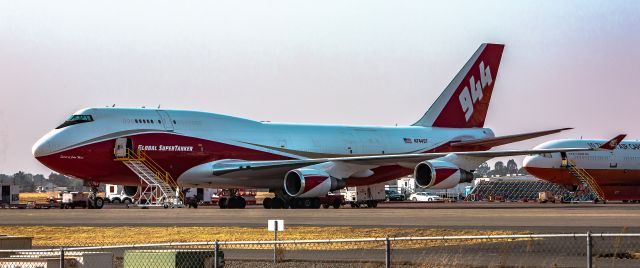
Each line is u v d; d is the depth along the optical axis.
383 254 31.28
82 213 58.12
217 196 109.56
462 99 82.50
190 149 66.69
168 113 67.38
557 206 79.88
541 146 96.12
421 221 48.41
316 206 69.62
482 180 132.00
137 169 64.94
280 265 28.45
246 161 69.50
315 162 68.50
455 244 35.16
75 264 24.25
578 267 26.75
